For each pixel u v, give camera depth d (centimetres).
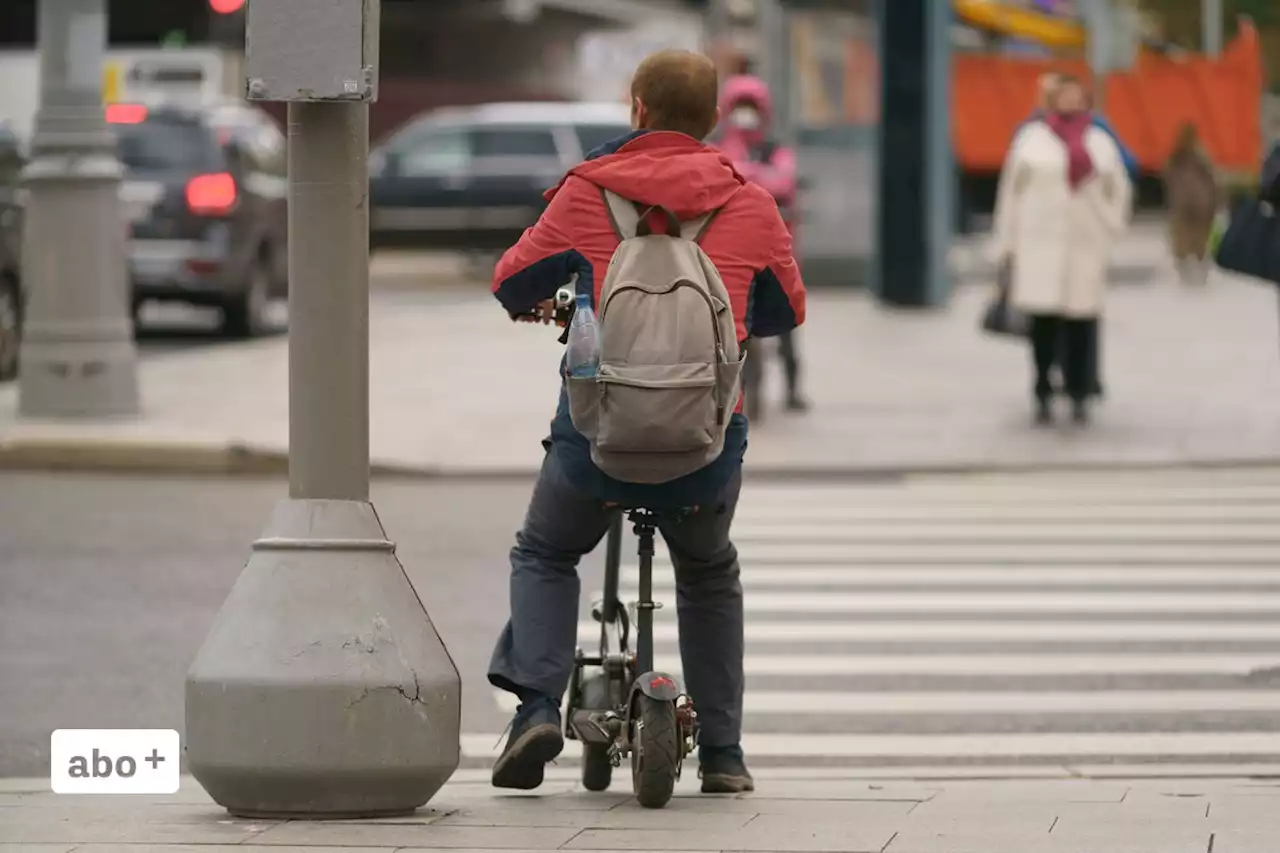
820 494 4303
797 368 5256
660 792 1800
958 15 12562
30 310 4853
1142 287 9256
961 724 2462
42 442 4556
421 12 15450
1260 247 2489
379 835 1638
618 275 1728
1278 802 1866
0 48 13062
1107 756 2297
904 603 3203
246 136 6931
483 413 5222
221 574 3384
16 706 2516
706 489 1775
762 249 1798
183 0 13912
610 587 1948
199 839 1612
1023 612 3128
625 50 16400
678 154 1805
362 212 1758
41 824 1692
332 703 1692
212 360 6266
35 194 4828
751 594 3278
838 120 8569
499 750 2330
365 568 1736
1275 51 15925
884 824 1716
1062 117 4816
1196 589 3303
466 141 9900
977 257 11819
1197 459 4625
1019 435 4894
